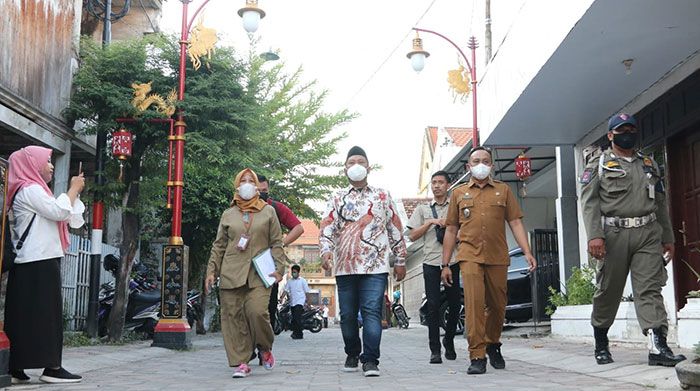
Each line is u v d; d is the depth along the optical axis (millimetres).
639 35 7652
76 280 12297
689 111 8805
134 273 13742
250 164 12594
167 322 10859
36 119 10758
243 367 6477
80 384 5930
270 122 20375
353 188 6492
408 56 14703
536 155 17797
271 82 21484
